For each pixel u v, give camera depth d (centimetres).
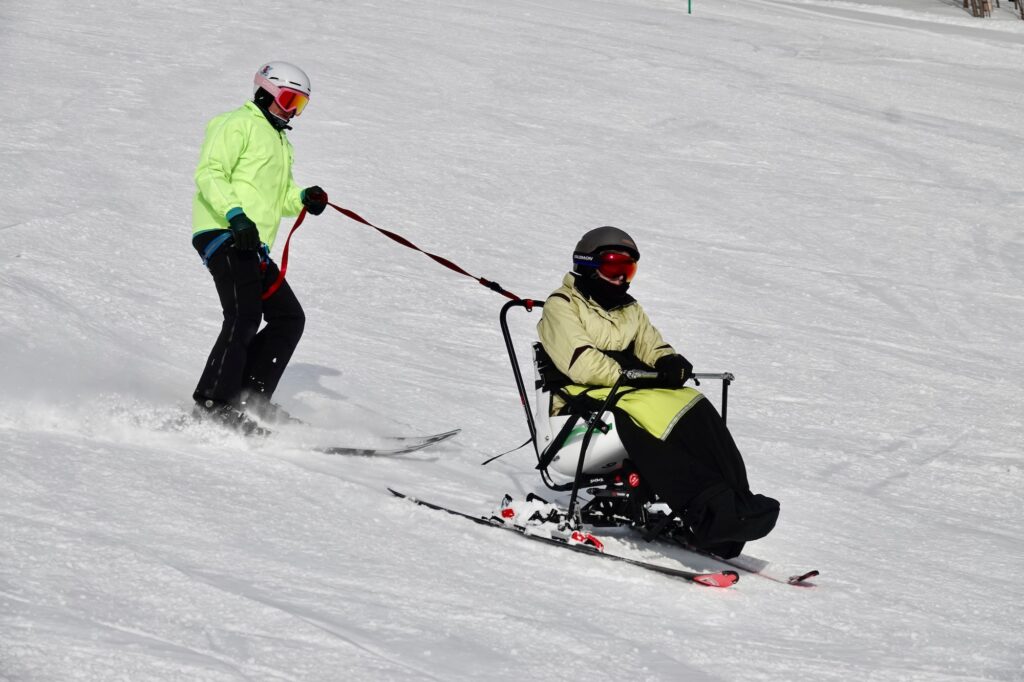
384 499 1201
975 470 1784
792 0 9081
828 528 1388
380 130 3869
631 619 972
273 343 1446
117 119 3512
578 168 3788
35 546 891
